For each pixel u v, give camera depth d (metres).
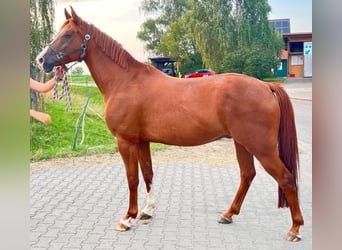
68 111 6.93
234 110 2.87
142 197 4.42
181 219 3.63
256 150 2.88
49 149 6.85
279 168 2.88
